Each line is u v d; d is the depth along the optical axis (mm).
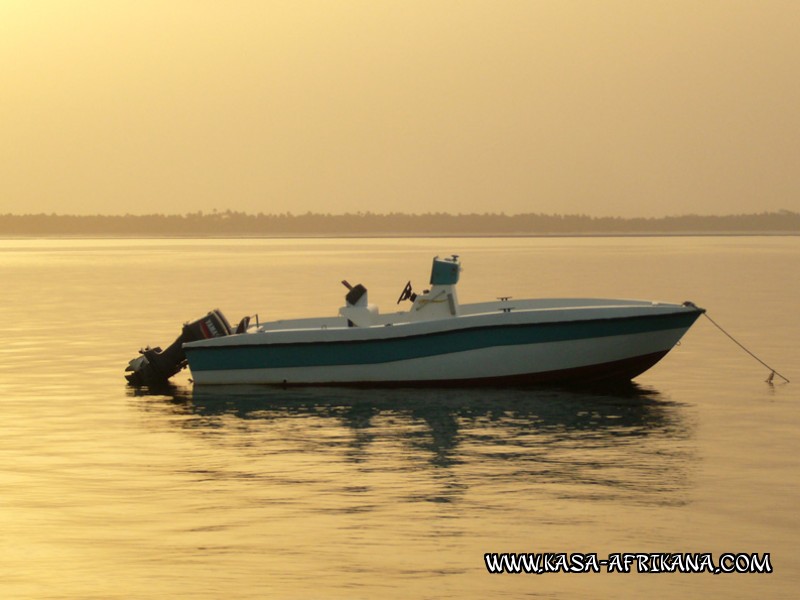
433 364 28609
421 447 21719
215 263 139375
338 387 29188
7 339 44219
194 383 29906
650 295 68562
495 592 13250
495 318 28250
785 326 48000
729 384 30641
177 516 16438
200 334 30656
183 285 84875
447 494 17688
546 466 19750
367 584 13484
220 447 21891
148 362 30859
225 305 60656
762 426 23859
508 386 28875
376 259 152625
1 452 21438
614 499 17281
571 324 28156
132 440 22703
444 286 29375
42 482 18734
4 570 13992
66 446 22094
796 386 30203
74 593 13195
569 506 16875
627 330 28234
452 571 13969
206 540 15219
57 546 14969
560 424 24172
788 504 16953
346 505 17031
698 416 25141
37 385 31219
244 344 29328
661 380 31422
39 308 61875
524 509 16703
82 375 33375
